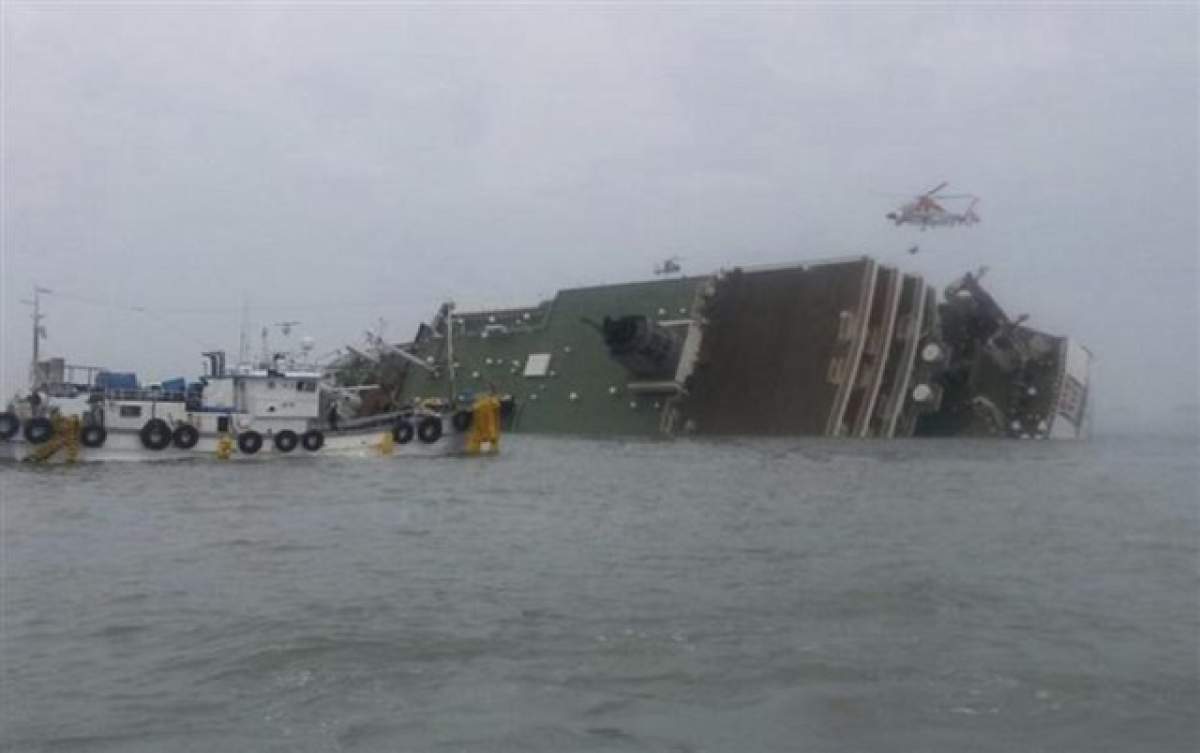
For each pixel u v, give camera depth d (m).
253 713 14.39
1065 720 13.73
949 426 90.88
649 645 17.55
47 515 36.50
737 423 95.38
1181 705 14.30
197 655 17.36
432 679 15.79
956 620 19.28
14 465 56.34
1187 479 49.78
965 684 15.27
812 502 40.03
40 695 15.32
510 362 111.94
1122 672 15.83
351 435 62.88
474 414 67.25
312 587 22.91
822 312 92.06
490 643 17.80
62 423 56.78
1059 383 90.81
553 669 16.23
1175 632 18.39
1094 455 69.56
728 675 15.79
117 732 13.71
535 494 44.00
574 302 110.12
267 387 61.12
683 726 13.60
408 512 37.38
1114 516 35.09
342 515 36.44
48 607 21.03
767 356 94.69
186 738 13.45
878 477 51.19
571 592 22.08
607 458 66.19
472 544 29.44
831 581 23.05
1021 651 17.09
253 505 39.59
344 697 15.00
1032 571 24.27
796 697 14.70
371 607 20.72
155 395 59.78
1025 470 55.38
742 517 35.22
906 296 90.12
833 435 90.25
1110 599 21.14
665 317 100.75
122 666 16.81
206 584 23.38
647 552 27.61
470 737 13.25
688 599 21.23
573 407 105.12
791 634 18.25
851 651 17.11
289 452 61.00
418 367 116.69
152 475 52.25
